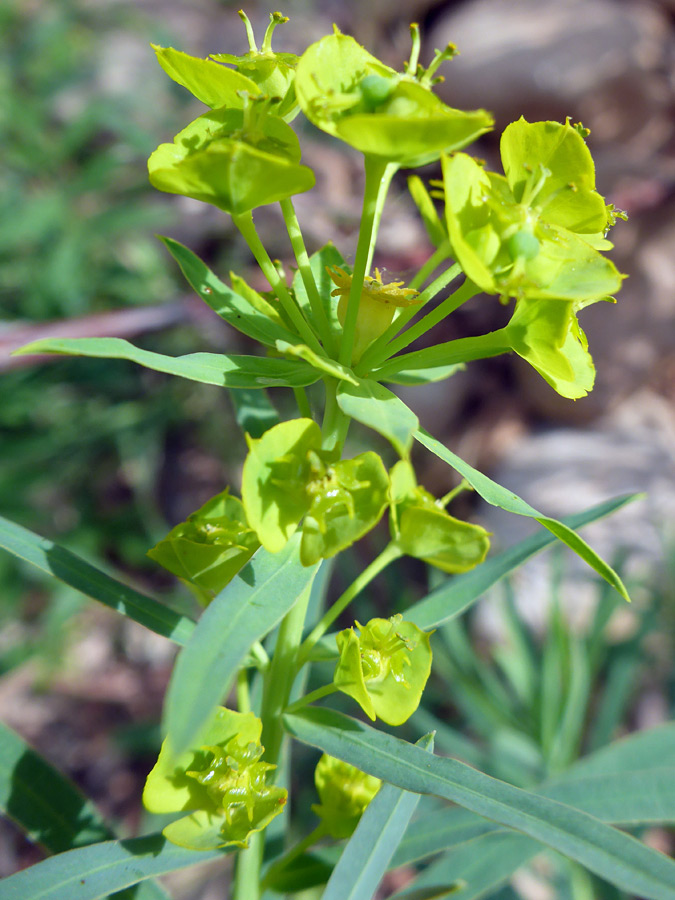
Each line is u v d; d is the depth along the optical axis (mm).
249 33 165
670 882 143
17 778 182
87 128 468
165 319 353
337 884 165
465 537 174
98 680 460
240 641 140
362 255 154
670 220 565
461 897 213
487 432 564
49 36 522
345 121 137
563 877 298
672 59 614
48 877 157
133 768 426
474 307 556
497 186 156
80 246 445
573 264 151
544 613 447
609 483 522
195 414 507
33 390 451
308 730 167
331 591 478
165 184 149
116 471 500
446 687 373
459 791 151
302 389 170
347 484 147
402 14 672
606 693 326
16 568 430
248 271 488
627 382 565
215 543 165
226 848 160
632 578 355
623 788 193
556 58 588
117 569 476
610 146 599
